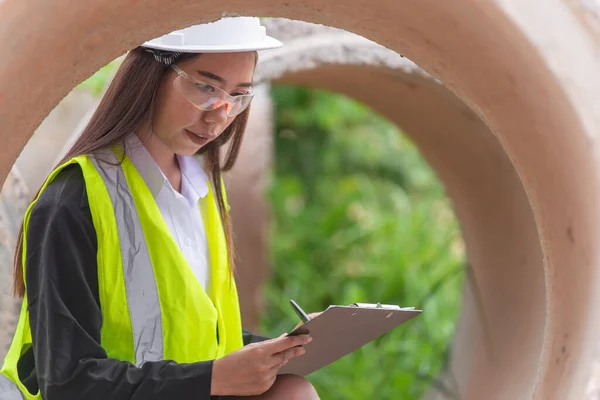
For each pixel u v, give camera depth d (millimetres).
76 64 2484
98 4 2346
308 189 9930
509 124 2424
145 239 3211
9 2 2203
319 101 9828
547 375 2307
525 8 2211
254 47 3162
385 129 10203
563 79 2189
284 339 3064
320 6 2543
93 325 3064
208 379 3020
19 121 2414
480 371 5309
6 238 4336
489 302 5473
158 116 3283
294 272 8703
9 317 4379
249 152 5508
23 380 3242
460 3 2270
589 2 2236
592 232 2195
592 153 2170
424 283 7918
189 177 3467
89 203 3123
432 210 9484
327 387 6855
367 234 9062
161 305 3227
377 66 4902
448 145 5684
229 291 3578
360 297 8078
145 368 3037
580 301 2229
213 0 2494
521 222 5238
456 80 2543
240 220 5723
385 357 7059
